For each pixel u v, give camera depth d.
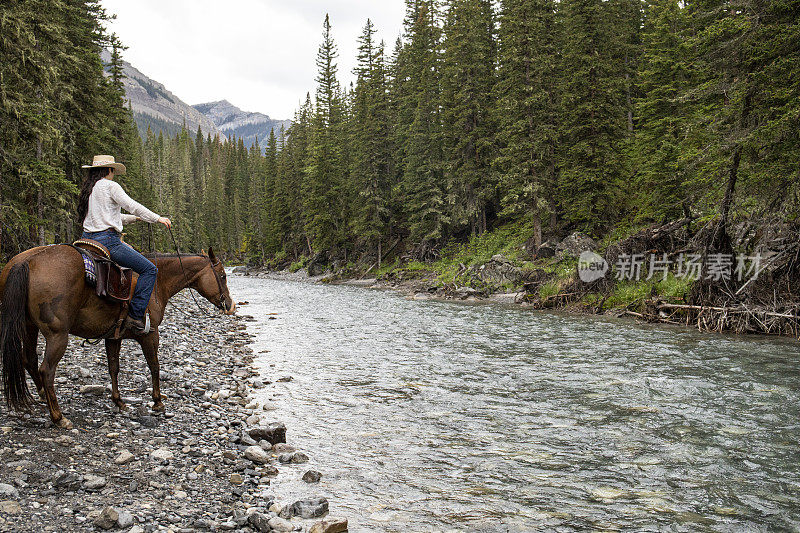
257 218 102.12
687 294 19.38
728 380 10.12
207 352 13.17
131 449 5.84
